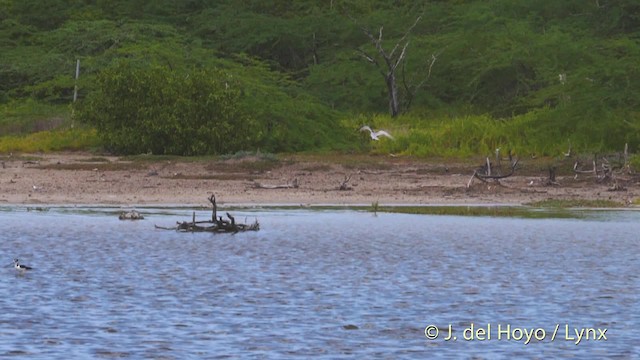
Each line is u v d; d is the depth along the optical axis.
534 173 108.44
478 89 173.38
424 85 173.62
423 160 117.19
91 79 156.25
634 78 136.12
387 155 122.19
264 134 125.62
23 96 179.12
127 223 76.00
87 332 41.56
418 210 86.56
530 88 166.38
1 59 184.62
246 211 84.81
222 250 63.78
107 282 52.41
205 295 49.41
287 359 38.03
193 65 142.50
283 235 70.75
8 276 53.75
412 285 52.62
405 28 195.12
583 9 195.88
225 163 112.44
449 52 176.88
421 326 43.56
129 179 101.88
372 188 99.38
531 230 74.44
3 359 37.34
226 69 145.25
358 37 196.12
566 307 47.50
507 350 39.91
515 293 50.75
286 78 169.12
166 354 38.41
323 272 56.25
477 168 109.94
